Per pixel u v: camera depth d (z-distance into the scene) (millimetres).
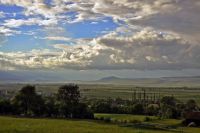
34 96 121875
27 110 120500
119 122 101250
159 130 80625
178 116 138750
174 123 111000
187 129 92938
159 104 171875
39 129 47406
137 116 131500
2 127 48156
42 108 120562
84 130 51469
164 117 137625
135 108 149875
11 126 50312
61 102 123125
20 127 49250
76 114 119000
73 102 123375
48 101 123812
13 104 119000
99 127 61875
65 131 47375
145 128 83562
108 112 145500
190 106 167875
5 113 116625
